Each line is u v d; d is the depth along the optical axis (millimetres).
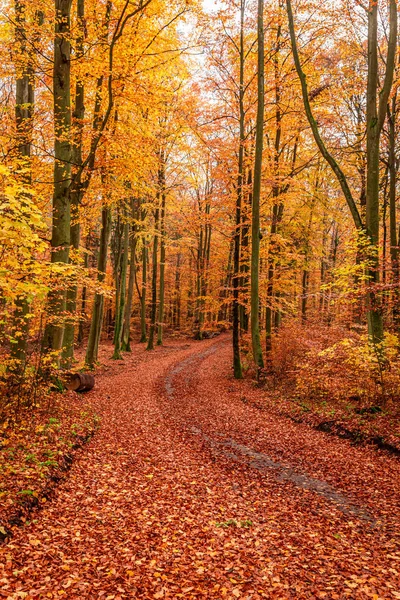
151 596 3855
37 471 5941
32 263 6758
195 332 37000
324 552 4664
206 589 3982
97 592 3861
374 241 10188
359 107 16250
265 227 17859
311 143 19016
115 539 4855
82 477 6473
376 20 9883
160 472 7074
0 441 6625
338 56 14977
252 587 4023
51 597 3711
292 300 19656
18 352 9516
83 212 12234
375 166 10125
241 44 15266
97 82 12172
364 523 5395
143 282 33188
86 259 23062
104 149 11047
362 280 10867
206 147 16984
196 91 15906
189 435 9281
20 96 10086
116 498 5926
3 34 9555
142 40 11008
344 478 6898
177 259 42250
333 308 14016
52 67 10164
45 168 10414
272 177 14812
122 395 12891
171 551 4652
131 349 28562
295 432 9461
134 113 12281
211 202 16453
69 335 12875
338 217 18609
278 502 6090
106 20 10273
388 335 11148
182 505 5883
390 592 3855
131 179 12133
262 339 17406
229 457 7988
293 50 11078
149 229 23219
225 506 5922
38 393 8836
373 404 9617
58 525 4988
